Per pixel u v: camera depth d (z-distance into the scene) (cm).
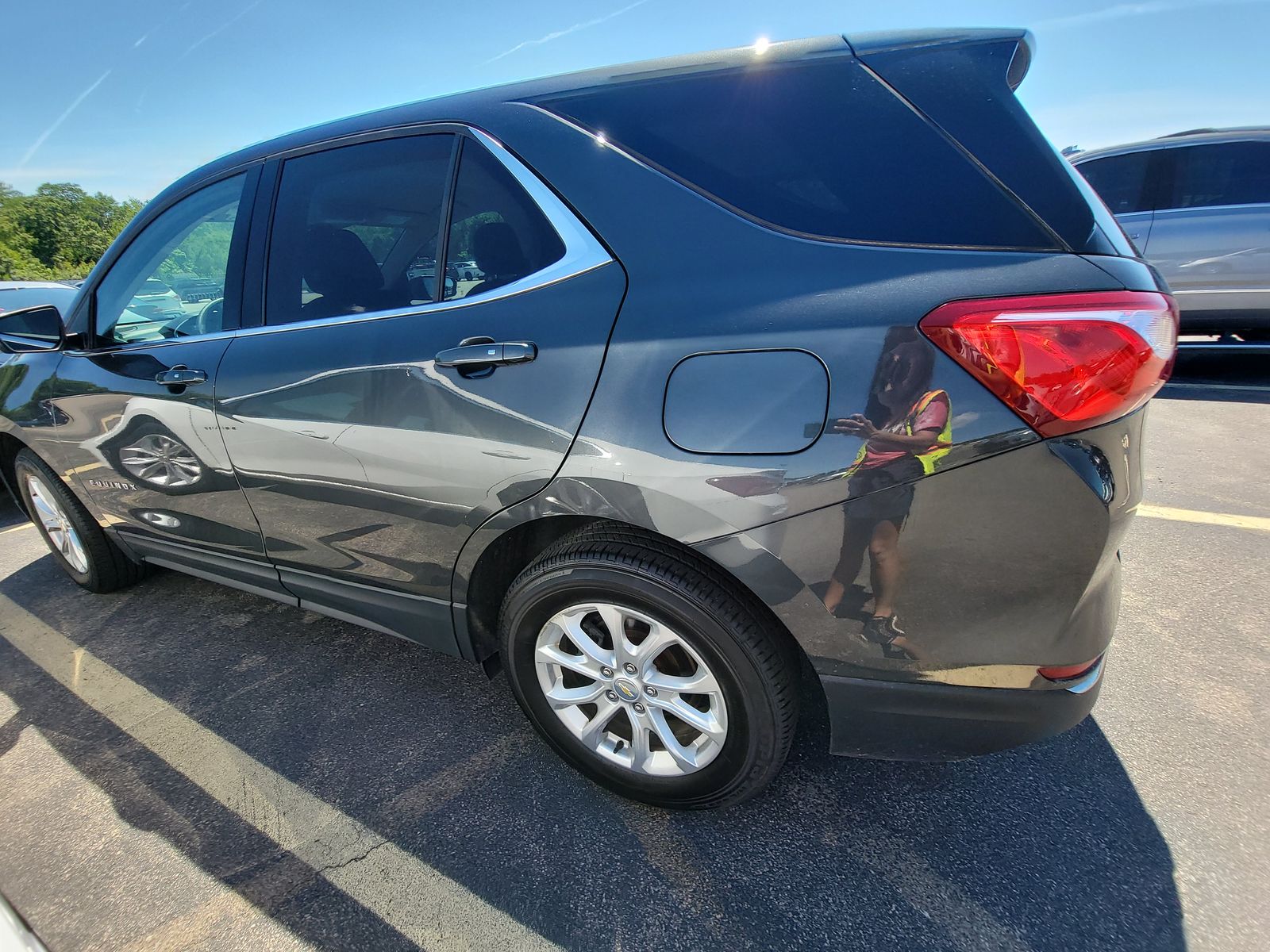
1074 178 129
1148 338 114
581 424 143
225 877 162
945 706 137
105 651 260
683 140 146
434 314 164
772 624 145
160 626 277
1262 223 519
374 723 213
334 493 188
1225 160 528
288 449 192
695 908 149
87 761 202
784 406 126
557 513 151
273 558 221
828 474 124
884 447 120
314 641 261
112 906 156
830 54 140
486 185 164
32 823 181
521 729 208
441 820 175
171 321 226
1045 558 122
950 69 134
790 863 158
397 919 150
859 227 129
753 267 132
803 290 127
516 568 179
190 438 217
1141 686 210
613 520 152
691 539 137
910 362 118
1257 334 555
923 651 132
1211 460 394
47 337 255
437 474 165
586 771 178
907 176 129
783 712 148
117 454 244
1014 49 135
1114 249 123
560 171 154
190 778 193
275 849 169
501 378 152
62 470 270
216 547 238
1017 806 170
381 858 165
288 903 155
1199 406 503
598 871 159
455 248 166
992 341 114
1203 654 224
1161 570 277
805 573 131
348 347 176
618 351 139
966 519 120
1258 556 284
